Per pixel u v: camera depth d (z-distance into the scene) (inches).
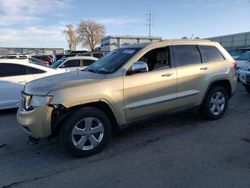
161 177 138.1
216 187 127.4
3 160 165.5
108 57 207.0
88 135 164.6
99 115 166.6
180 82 200.8
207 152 166.6
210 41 233.5
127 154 167.6
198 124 221.5
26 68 295.9
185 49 211.2
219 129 208.2
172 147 176.2
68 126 157.9
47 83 166.9
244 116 241.9
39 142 193.0
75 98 156.9
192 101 211.2
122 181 135.8
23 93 172.2
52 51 2506.2
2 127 234.8
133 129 213.3
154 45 194.2
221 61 231.3
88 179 139.1
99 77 171.6
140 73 182.5
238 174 138.5
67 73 197.9
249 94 350.3
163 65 196.2
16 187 133.6
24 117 161.2
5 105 281.9
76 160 162.1
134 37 1573.6
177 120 233.3
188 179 135.3
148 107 186.2
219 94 230.2
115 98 171.0
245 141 182.7
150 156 163.5
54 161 161.9
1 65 284.8
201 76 213.6
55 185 134.5
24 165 157.9
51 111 154.7
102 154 168.7
